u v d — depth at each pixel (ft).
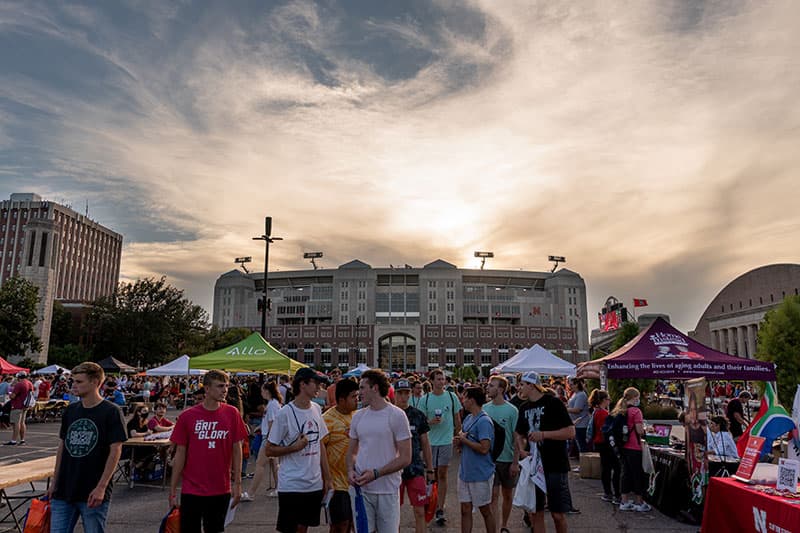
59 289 375.66
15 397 53.52
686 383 27.45
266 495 31.60
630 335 100.37
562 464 20.62
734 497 19.56
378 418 16.67
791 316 86.69
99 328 208.23
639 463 28.91
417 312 520.83
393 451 16.52
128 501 30.01
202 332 240.12
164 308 206.39
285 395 51.31
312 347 444.55
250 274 577.02
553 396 21.49
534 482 20.42
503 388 25.11
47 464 24.91
